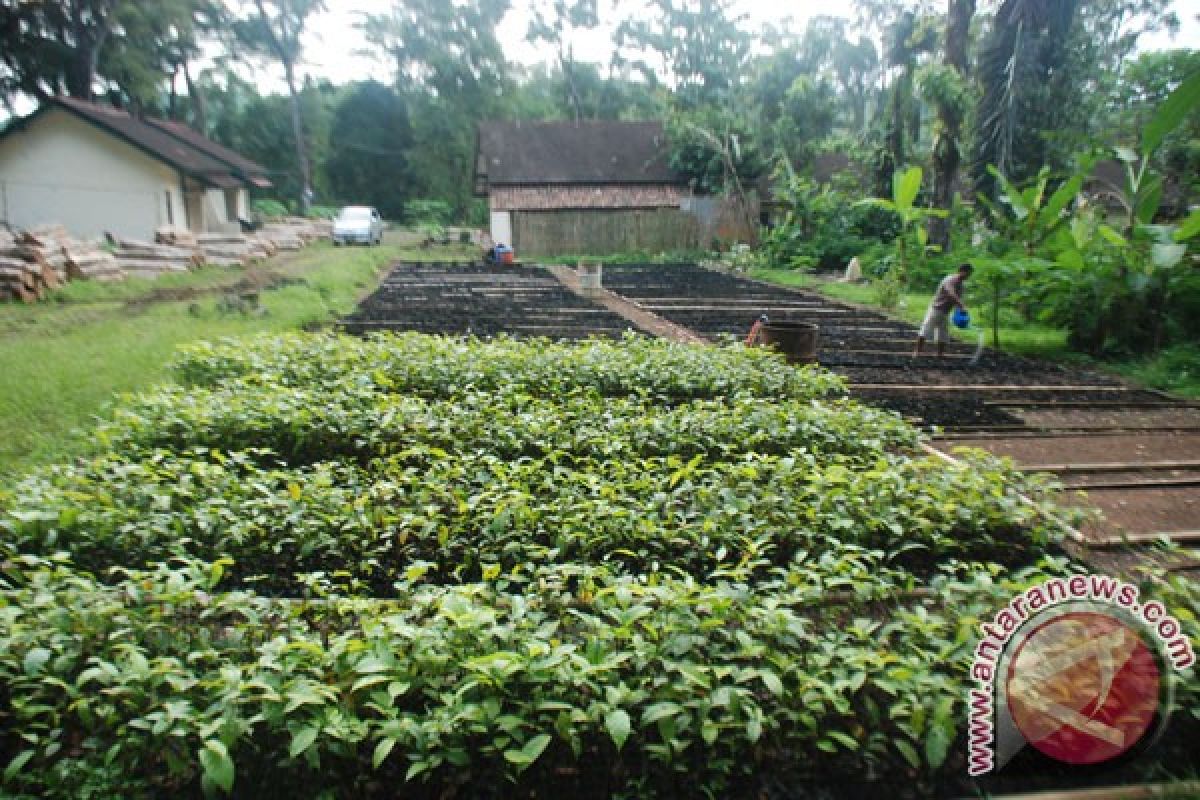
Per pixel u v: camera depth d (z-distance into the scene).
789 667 3.13
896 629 3.47
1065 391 9.55
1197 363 10.68
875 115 34.16
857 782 3.08
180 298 14.27
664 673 3.04
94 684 3.07
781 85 39.81
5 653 2.99
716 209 27.58
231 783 2.53
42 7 32.62
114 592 3.48
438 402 6.75
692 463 5.23
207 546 4.34
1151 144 11.05
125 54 35.53
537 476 5.25
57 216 23.64
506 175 28.52
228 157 31.62
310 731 2.66
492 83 47.12
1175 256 10.55
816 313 15.45
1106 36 23.58
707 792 2.91
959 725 3.18
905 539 4.88
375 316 13.29
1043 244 13.38
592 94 54.47
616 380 7.83
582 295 17.20
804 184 24.39
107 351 9.19
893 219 23.19
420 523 4.50
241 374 7.78
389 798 2.88
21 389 7.41
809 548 4.58
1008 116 16.30
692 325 13.42
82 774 2.76
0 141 23.05
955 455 6.78
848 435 6.45
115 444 5.67
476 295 16.61
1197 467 6.79
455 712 2.79
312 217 40.97
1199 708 3.24
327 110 49.16
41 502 4.40
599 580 4.13
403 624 3.12
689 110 33.41
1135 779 3.17
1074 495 6.03
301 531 4.36
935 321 11.09
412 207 43.31
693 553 4.45
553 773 2.98
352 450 6.00
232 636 3.26
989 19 17.72
